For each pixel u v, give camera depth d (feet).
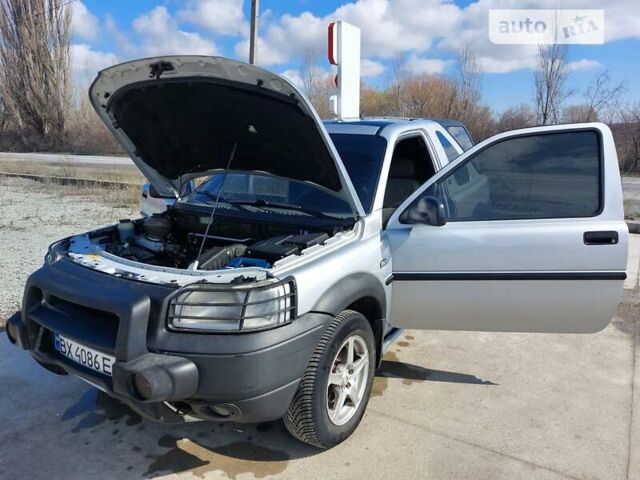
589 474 9.13
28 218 32.37
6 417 10.61
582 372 12.83
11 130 129.29
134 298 7.70
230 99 9.71
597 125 10.26
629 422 10.70
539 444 9.95
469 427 10.48
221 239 11.22
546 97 59.47
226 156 11.44
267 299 7.84
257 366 7.61
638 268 21.77
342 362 9.64
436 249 10.53
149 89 10.20
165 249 10.93
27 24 119.65
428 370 12.87
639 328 15.48
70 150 123.03
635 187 50.62
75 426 10.38
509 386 12.13
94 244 10.28
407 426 10.49
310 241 9.34
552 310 10.34
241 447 9.80
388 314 11.03
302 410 8.79
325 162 9.98
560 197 10.25
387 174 11.76
